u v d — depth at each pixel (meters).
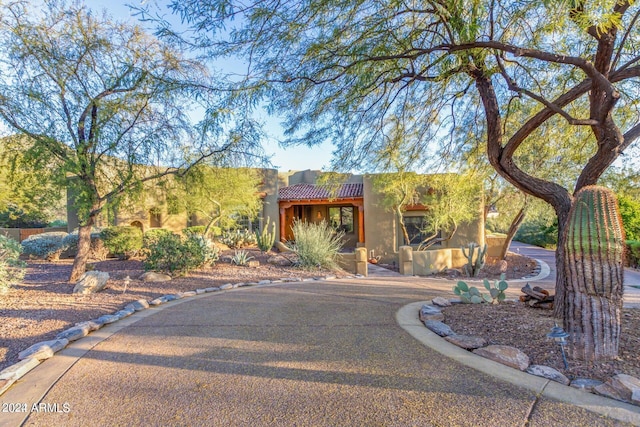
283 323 5.49
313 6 4.71
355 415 2.87
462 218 15.23
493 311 5.70
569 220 3.90
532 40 5.11
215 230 19.94
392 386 3.34
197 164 8.81
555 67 6.49
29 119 7.43
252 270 11.08
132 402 3.13
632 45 5.39
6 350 4.27
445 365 3.78
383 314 5.96
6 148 7.77
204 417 2.89
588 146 7.93
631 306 6.15
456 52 5.02
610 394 3.03
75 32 7.68
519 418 2.76
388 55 5.36
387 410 2.93
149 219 19.83
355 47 5.21
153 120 8.20
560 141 8.24
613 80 5.13
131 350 4.37
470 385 3.31
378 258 17.98
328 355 4.14
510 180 5.72
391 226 18.03
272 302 7.00
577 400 2.98
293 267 11.95
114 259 13.77
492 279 11.78
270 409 2.99
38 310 5.91
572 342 3.74
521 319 5.09
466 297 6.37
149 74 6.19
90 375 3.68
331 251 12.53
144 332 5.09
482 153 8.38
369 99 6.55
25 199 14.55
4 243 7.51
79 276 8.59
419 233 18.02
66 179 7.73
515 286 9.88
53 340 4.56
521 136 5.37
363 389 3.29
